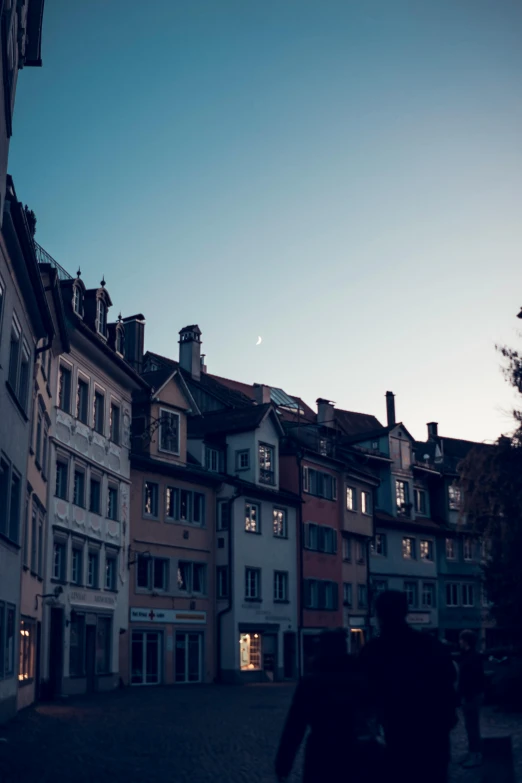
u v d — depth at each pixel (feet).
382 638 19.65
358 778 18.67
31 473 87.71
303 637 164.25
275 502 161.89
